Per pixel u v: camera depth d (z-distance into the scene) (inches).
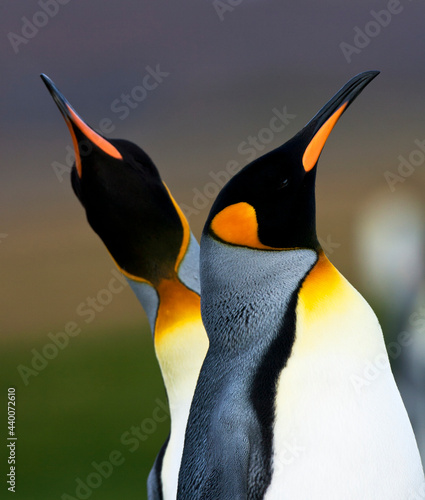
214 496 195.3
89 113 2659.9
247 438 193.8
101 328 887.1
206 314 212.7
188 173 1610.5
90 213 275.7
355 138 1700.3
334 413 192.9
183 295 276.5
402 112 2028.8
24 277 1064.8
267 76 2965.1
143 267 279.4
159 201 273.6
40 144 2401.6
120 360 758.5
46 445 559.2
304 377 194.7
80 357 771.4
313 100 2576.3
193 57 3277.6
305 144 209.3
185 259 279.9
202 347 272.1
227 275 209.3
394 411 198.5
